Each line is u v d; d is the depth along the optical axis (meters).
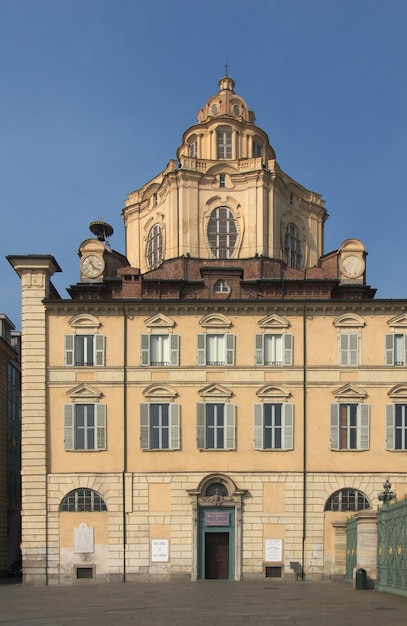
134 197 70.88
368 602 32.47
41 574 49.50
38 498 50.41
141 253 69.19
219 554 50.25
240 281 57.06
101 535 50.06
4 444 66.06
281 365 52.19
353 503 50.66
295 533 50.09
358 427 51.47
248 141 68.88
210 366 52.06
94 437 51.31
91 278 59.03
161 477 50.66
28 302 52.88
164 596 38.19
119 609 31.59
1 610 32.66
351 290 57.50
